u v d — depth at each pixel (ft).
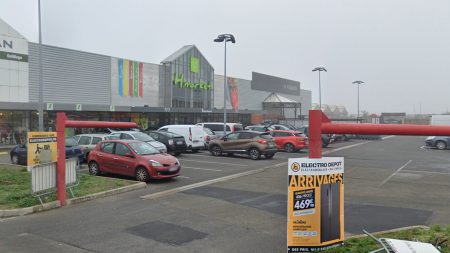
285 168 62.80
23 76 99.96
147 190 44.06
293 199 18.62
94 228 28.94
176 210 34.50
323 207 18.97
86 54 116.67
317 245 18.79
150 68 139.13
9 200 36.29
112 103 124.88
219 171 59.11
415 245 16.70
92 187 43.04
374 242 21.95
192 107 158.71
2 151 91.45
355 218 31.68
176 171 50.62
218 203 37.29
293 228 18.72
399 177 54.49
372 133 16.83
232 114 186.70
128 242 25.73
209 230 28.50
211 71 170.81
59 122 36.19
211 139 88.12
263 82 219.41
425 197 40.40
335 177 19.19
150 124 136.77
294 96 262.26
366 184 48.55
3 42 95.50
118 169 51.16
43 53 105.19
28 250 24.12
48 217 32.32
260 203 37.35
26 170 54.80
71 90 112.37
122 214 33.12
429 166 67.77
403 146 122.31
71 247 24.73
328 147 114.62
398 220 31.04
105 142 53.62
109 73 123.85
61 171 36.52
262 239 26.43
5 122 95.35
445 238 20.90
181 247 24.79
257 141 75.51
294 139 91.97
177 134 81.10
